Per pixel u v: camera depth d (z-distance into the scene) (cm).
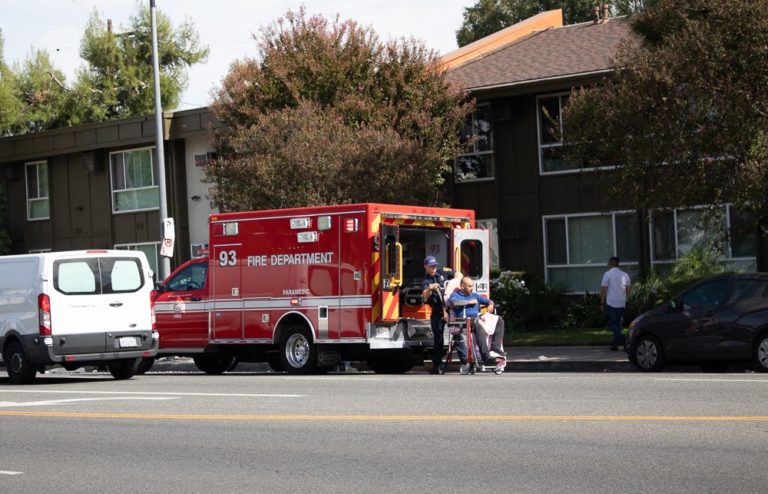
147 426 2466
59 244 8294
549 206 6019
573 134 4309
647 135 4059
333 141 5109
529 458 1850
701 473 1673
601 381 3030
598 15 6900
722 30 3947
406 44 5566
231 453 2050
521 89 5878
